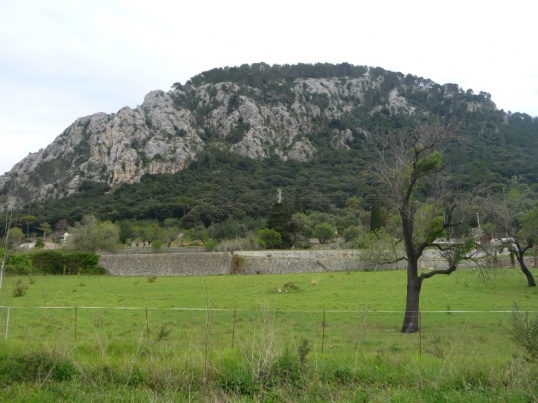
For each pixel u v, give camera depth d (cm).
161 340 1647
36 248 8781
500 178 10769
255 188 14950
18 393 1121
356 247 8088
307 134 19312
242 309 2934
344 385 1195
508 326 2189
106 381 1223
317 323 2333
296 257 7119
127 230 10962
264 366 1190
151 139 17575
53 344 1380
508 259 6406
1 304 3272
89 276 6462
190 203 12988
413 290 2286
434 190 2438
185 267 6775
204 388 1150
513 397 1066
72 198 15738
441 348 1520
